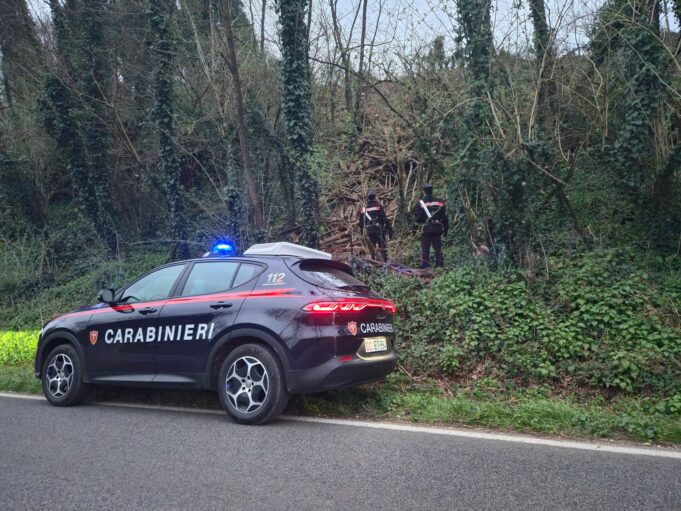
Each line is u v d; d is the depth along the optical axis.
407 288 9.34
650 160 9.96
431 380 7.27
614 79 10.15
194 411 5.99
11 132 21.25
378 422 5.31
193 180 20.06
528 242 9.14
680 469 3.91
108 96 19.41
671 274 8.73
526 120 9.66
